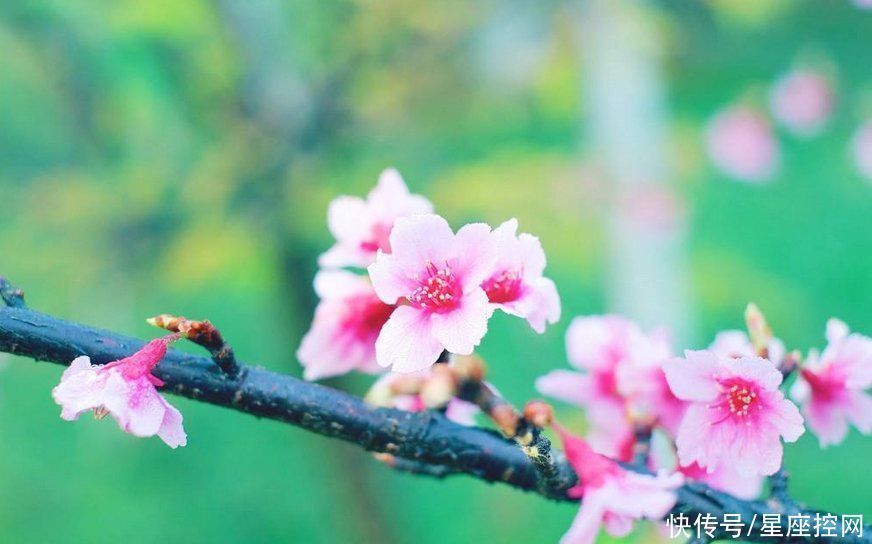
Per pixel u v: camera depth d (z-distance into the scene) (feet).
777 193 8.07
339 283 1.69
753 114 6.75
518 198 4.74
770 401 1.51
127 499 6.79
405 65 4.35
